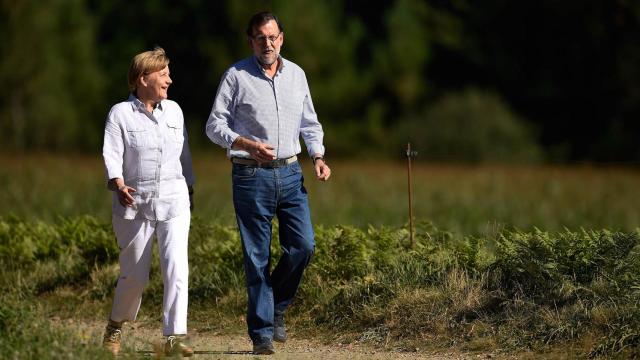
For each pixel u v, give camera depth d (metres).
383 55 147.62
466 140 131.12
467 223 50.59
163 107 21.77
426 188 78.94
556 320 21.77
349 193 72.06
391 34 148.00
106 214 46.91
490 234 26.84
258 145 21.42
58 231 33.00
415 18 149.12
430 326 23.12
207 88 149.50
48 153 137.38
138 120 21.48
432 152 132.25
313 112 23.06
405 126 136.12
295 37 144.00
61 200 55.69
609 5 138.75
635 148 133.38
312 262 26.72
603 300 21.91
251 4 143.12
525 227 49.97
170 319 21.36
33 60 140.50
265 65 22.16
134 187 21.48
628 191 76.19
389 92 148.12
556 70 144.62
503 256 24.30
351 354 22.61
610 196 71.75
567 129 143.50
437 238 28.20
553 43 144.88
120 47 153.38
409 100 146.75
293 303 25.81
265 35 21.86
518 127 132.38
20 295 28.17
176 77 151.38
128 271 21.80
